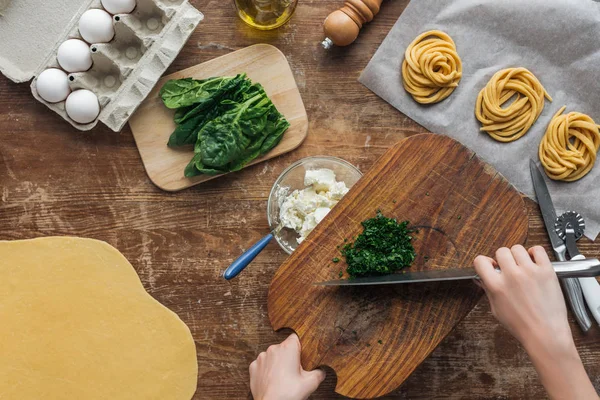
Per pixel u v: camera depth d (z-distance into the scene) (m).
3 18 1.32
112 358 1.31
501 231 1.20
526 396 1.32
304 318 1.20
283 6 1.28
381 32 1.33
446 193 1.21
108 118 1.28
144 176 1.33
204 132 1.27
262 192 1.33
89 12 1.26
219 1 1.33
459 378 1.32
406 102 1.33
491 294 1.14
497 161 1.32
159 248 1.33
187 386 1.31
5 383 1.31
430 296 1.19
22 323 1.31
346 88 1.33
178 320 1.31
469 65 1.33
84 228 1.33
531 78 1.30
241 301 1.32
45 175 1.33
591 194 1.31
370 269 1.18
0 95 1.33
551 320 1.10
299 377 1.17
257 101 1.28
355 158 1.33
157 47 1.28
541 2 1.29
